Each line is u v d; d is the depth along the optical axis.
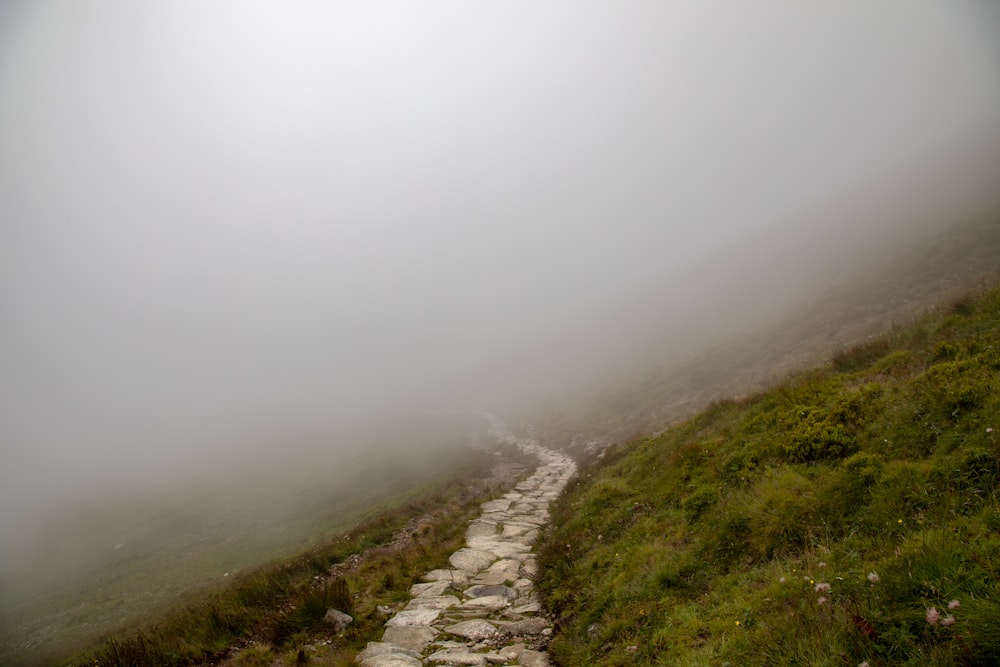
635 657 6.54
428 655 8.59
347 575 14.29
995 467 5.87
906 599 4.59
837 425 8.79
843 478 7.27
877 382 9.88
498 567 13.25
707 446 12.17
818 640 4.61
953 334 10.87
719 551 8.09
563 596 9.88
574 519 14.11
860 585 5.08
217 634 10.84
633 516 11.65
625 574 8.98
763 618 5.64
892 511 6.20
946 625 3.74
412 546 16.50
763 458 9.66
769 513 7.77
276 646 9.91
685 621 6.71
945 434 6.91
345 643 9.47
